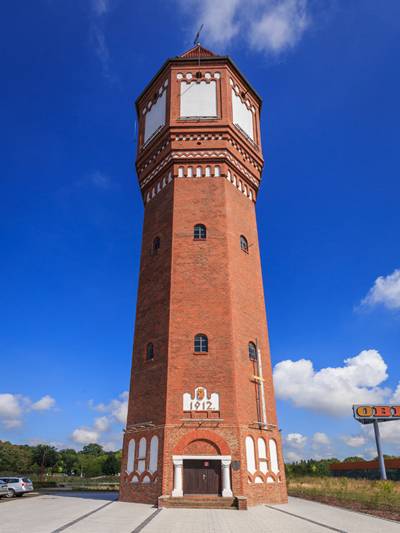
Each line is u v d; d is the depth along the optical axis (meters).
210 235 29.88
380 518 19.94
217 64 34.81
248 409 25.78
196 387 25.25
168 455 23.69
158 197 33.28
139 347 28.78
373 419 47.69
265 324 30.66
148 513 20.28
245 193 33.94
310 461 87.25
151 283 30.22
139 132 37.59
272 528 16.28
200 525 16.78
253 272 31.44
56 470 105.81
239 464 23.38
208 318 27.16
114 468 104.12
